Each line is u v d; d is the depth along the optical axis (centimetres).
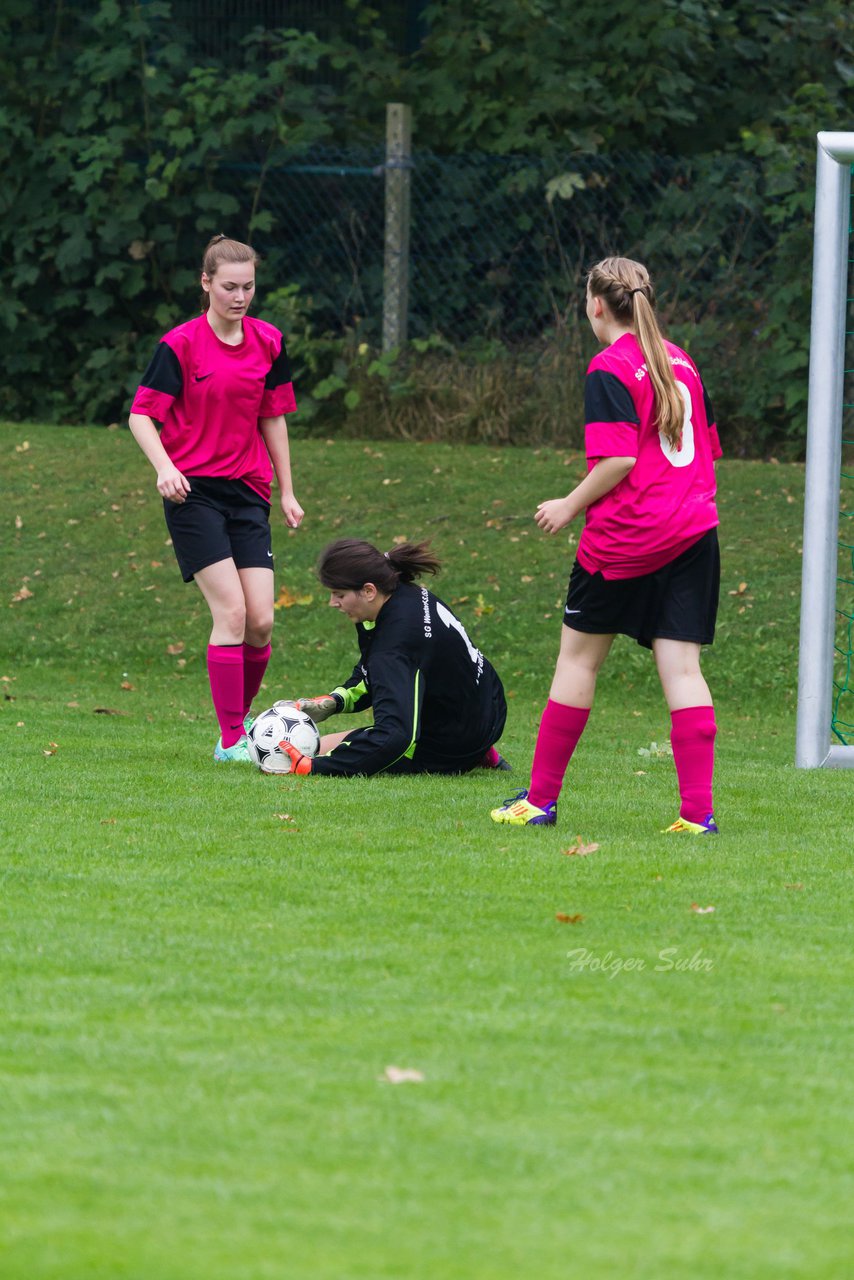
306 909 1442
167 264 5319
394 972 1252
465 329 5116
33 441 4797
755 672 3394
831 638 2458
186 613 3756
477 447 4675
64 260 5147
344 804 1950
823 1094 1012
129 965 1261
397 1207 841
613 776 2272
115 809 1895
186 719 2842
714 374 4734
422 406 4888
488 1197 855
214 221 5147
